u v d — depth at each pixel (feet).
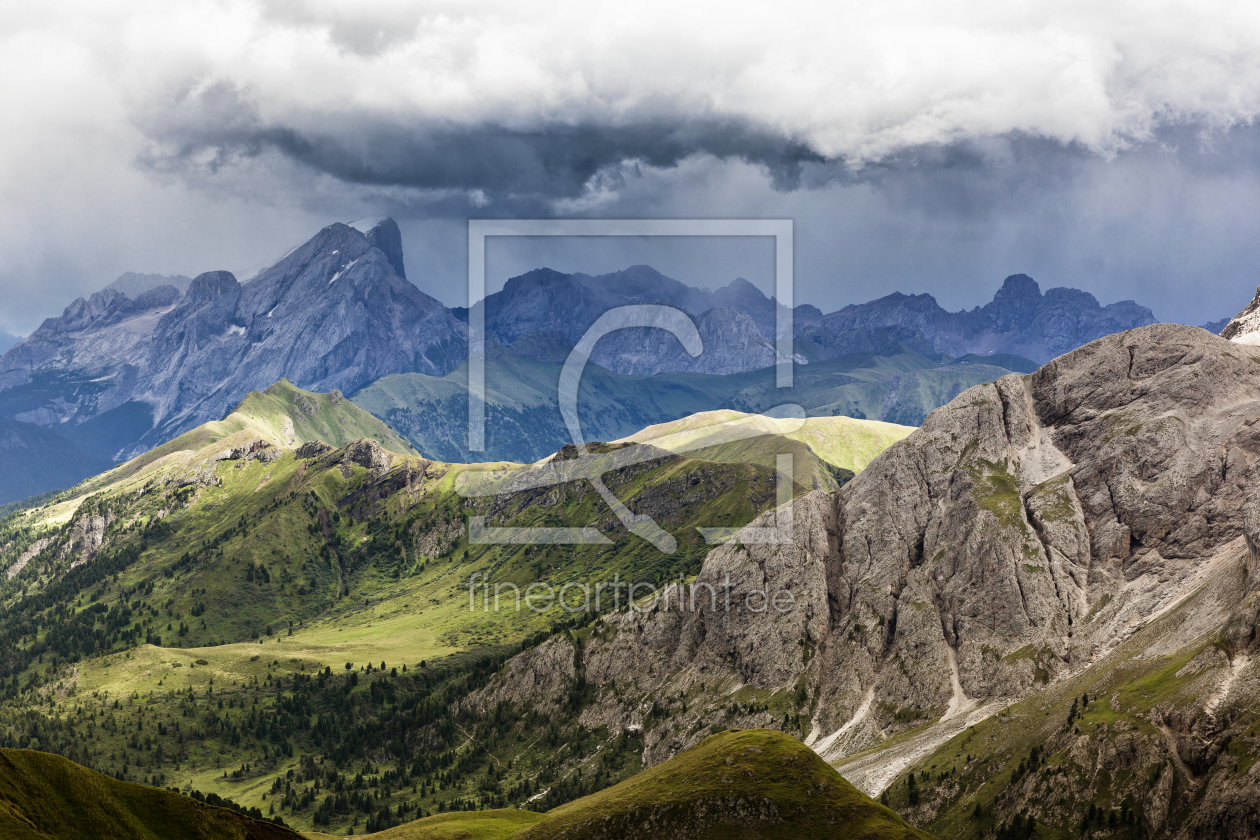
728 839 610.65
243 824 549.54
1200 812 579.07
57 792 508.94
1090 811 628.28
